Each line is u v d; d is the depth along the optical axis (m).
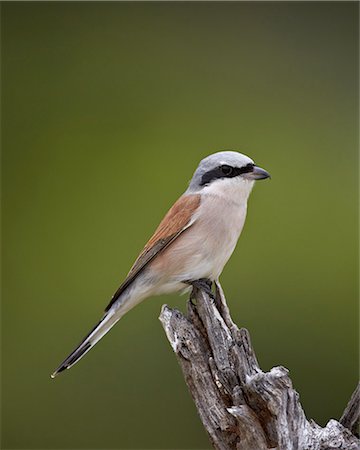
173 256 8.57
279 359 12.51
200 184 8.90
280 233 13.27
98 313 13.14
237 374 6.51
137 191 13.88
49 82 14.91
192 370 6.70
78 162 14.20
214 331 6.77
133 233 13.56
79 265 13.45
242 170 8.73
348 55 15.15
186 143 14.43
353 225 13.34
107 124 14.57
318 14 15.37
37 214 13.80
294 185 13.80
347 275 12.97
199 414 6.62
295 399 6.16
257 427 6.23
